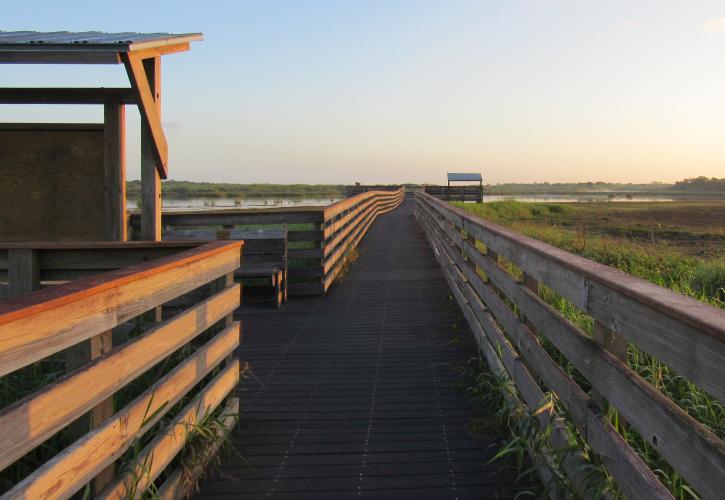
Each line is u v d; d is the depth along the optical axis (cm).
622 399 203
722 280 717
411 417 412
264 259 838
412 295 881
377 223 2378
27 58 393
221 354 361
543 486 296
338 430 391
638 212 3856
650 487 179
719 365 142
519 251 374
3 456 157
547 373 303
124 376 228
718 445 142
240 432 390
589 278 233
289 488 314
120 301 227
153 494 257
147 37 443
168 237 816
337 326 695
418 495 304
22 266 423
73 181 522
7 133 523
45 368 347
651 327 180
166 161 527
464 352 576
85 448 199
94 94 514
